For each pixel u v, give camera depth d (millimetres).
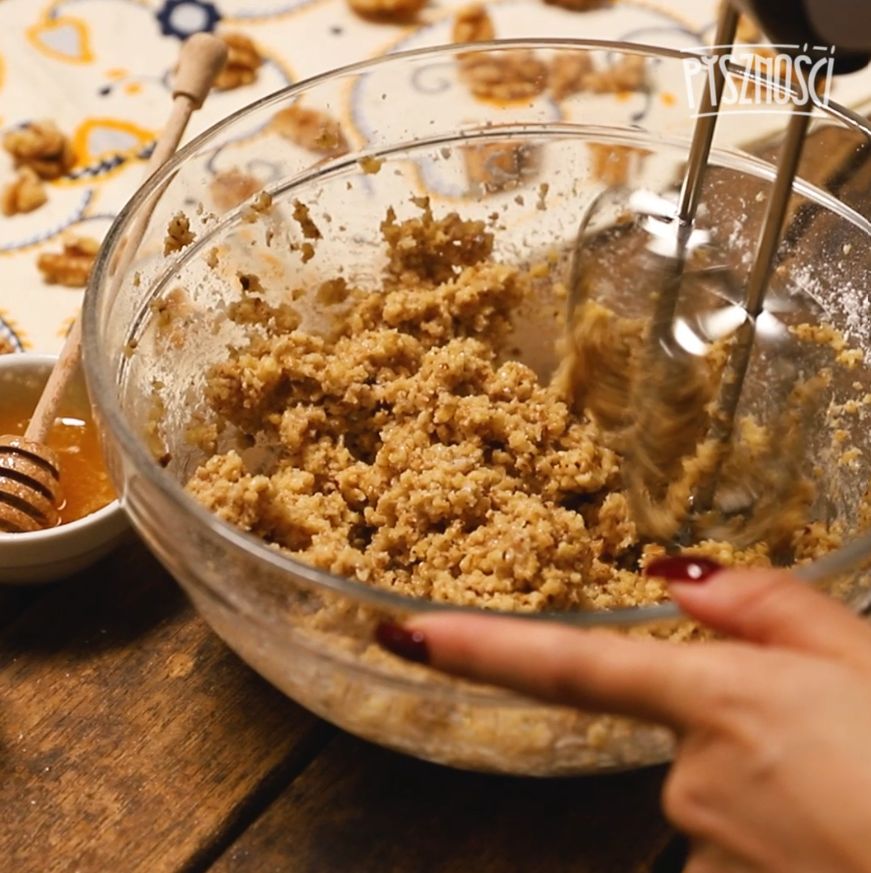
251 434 523
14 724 472
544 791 461
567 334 533
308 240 547
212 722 474
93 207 639
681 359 496
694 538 502
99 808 457
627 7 727
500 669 375
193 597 445
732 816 362
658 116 548
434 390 510
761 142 530
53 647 489
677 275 505
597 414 521
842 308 523
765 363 512
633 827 455
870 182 510
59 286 608
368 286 555
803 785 352
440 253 552
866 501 499
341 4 735
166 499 421
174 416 511
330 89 534
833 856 350
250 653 447
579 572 473
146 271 494
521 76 549
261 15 727
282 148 529
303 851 450
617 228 526
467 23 712
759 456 509
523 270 563
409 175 558
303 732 472
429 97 549
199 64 567
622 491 511
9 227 629
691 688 364
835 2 391
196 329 524
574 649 371
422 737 433
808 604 376
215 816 456
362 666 415
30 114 670
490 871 448
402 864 448
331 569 475
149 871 447
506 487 494
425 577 479
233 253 531
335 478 506
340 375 514
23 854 448
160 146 551
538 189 569
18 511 496
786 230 526
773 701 358
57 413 519
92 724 473
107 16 723
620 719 402
